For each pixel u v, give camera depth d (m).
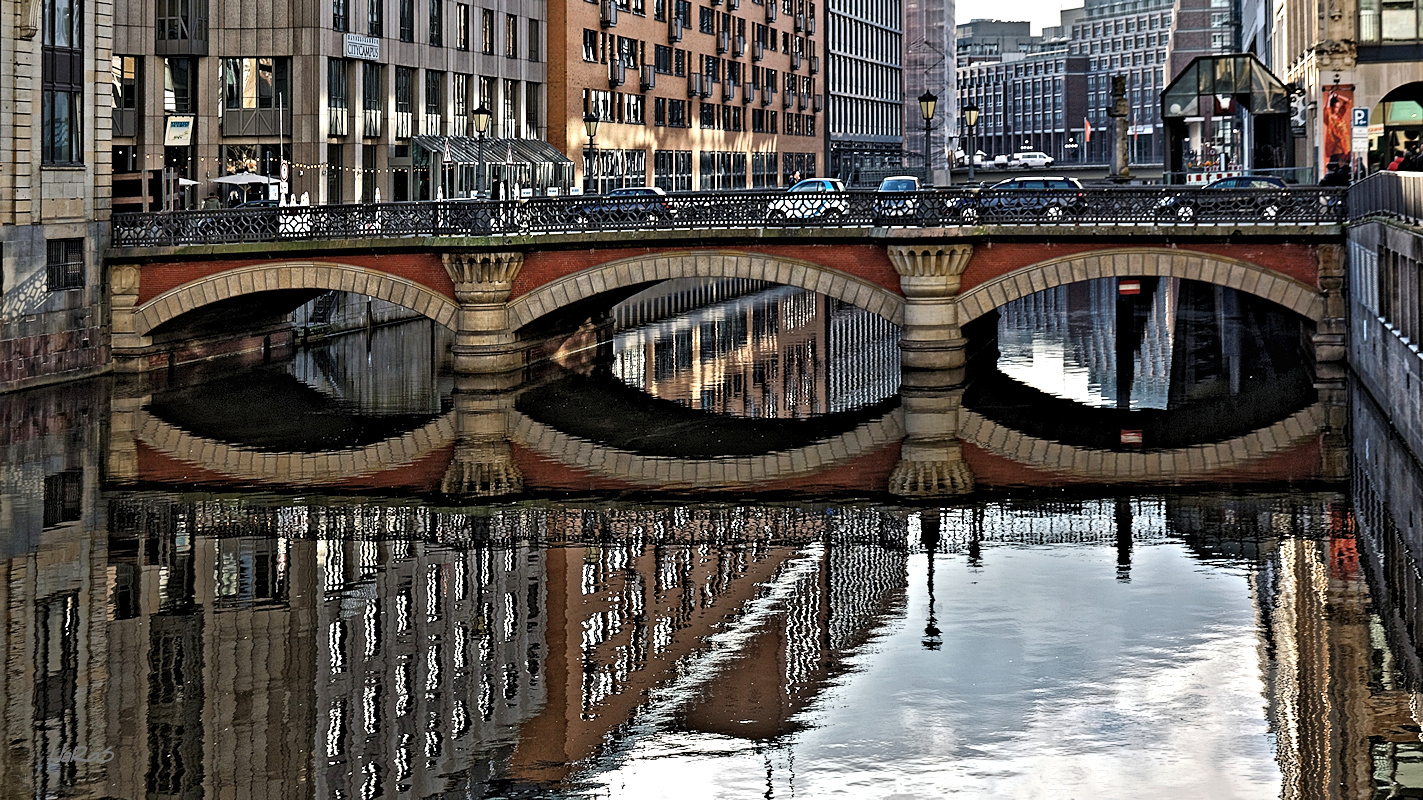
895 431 40.59
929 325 48.66
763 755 17.77
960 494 32.28
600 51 99.00
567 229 49.78
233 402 45.53
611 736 18.30
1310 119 72.00
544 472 35.19
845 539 28.30
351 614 23.52
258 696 19.81
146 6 68.31
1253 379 49.34
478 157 81.12
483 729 18.59
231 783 17.02
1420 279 32.34
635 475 34.81
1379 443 36.38
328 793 16.72
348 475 34.78
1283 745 17.91
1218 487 32.38
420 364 55.56
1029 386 48.69
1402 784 16.75
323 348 60.38
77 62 48.03
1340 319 46.78
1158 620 22.89
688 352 59.31
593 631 22.61
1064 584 25.00
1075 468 34.97
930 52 159.75
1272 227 46.69
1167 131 65.62
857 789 16.84
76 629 22.72
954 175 138.62
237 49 69.88
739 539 28.38
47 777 17.20
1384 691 19.59
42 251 46.19
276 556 27.09
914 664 20.94
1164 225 47.34
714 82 117.94
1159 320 70.12
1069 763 17.48
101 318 49.62
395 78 77.81
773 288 93.38
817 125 144.00
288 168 70.31
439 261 49.72
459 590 24.89
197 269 49.81
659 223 49.50
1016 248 48.38
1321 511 29.80
